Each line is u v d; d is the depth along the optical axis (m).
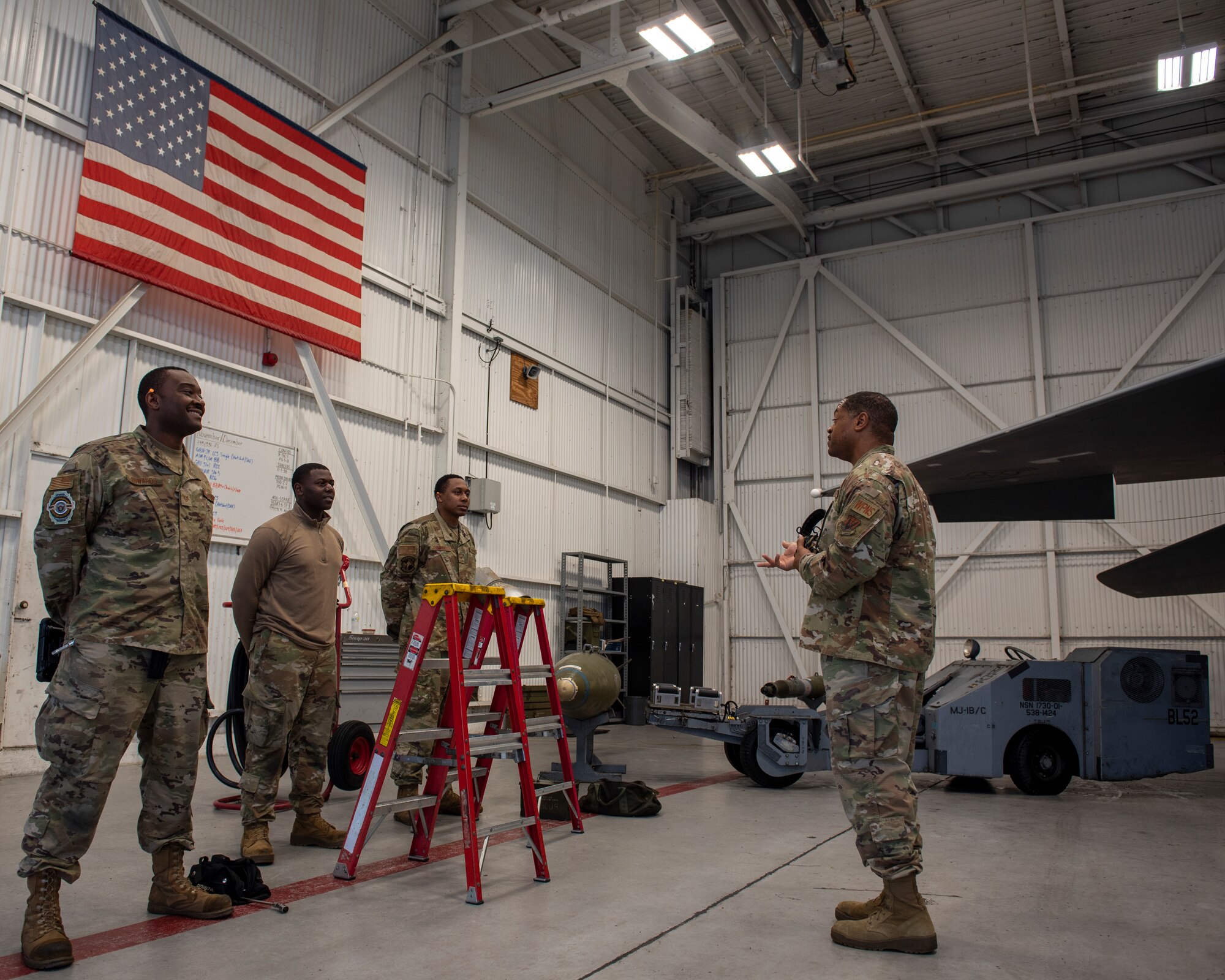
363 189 9.54
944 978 2.44
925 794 6.53
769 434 16.27
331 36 9.59
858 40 12.80
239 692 5.20
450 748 3.84
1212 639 12.71
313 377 8.83
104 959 2.51
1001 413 14.42
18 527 6.45
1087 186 14.53
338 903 3.11
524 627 4.33
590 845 4.21
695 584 15.54
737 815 5.27
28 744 6.40
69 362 6.75
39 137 6.78
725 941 2.75
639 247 16.05
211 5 8.20
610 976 2.42
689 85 14.00
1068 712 6.59
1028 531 13.97
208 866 3.15
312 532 3.99
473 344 11.50
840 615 2.86
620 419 15.03
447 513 5.01
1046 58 13.39
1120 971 2.52
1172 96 14.16
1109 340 13.91
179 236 7.54
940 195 15.11
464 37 11.26
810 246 16.42
